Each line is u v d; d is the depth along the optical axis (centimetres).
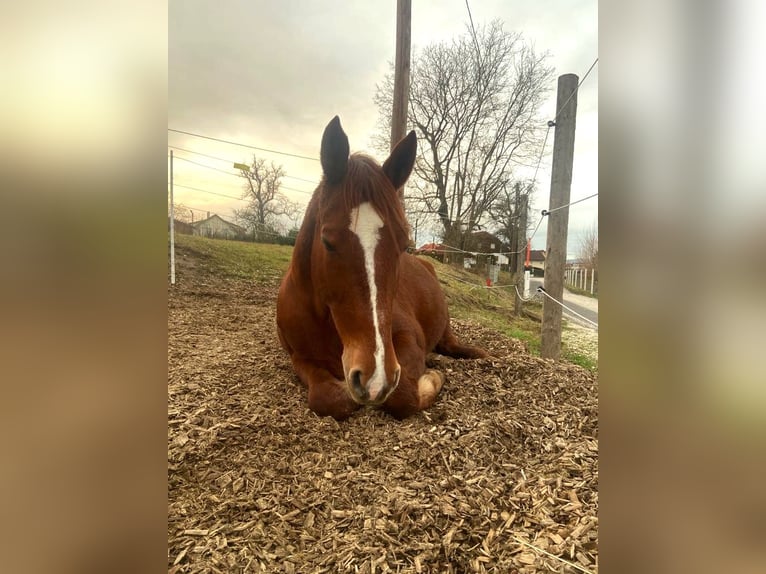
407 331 293
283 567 142
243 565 143
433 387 279
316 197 256
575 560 143
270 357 366
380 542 153
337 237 204
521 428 239
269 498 175
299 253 260
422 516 164
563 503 173
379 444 218
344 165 213
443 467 199
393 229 210
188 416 234
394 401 246
